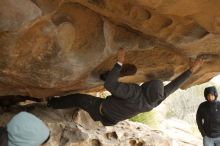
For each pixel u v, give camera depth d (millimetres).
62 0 3383
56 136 5410
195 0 3127
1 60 3645
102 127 6062
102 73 4812
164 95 4539
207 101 5891
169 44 4359
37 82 4113
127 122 6652
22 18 3133
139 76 5402
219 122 5758
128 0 3447
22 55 3639
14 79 4074
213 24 3461
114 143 6008
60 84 4273
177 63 5062
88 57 4074
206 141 5871
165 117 16031
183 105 18406
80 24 3844
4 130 2557
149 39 4340
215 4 3172
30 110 5574
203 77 5695
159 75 5332
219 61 4875
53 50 3717
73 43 3926
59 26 3615
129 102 4285
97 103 4598
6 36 3314
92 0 3557
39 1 3252
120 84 4176
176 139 11320
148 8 3449
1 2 2996
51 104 4938
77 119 5824
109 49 4211
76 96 4707
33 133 2439
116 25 4113
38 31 3467
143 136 6430
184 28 3855
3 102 5695
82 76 4422
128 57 4844
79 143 5539
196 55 4652
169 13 3414
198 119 5953
